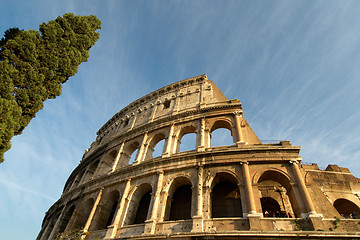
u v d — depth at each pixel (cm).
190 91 4800
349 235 2123
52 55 2909
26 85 2650
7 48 2584
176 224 2731
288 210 3109
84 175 5019
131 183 3603
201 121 3875
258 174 2869
